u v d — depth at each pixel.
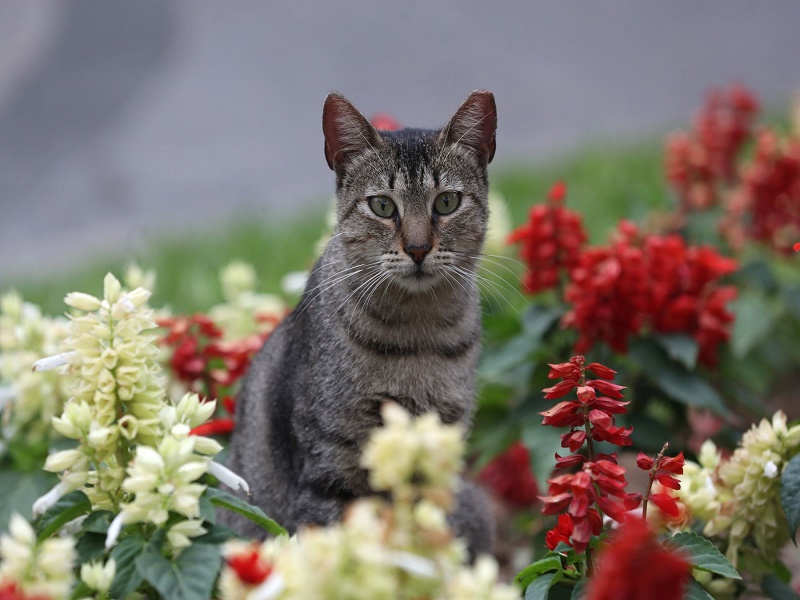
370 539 2.27
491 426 5.05
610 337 4.64
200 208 12.17
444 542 2.34
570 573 3.15
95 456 3.05
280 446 4.09
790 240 6.31
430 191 4.08
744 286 5.83
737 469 3.53
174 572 2.78
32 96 15.56
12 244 11.63
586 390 3.05
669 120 13.59
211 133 14.40
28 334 4.51
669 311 4.72
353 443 3.90
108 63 16.47
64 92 15.67
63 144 14.32
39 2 18.41
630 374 4.95
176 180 13.10
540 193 9.16
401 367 3.94
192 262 8.46
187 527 2.86
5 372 4.44
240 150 13.88
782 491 3.32
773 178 6.18
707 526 3.56
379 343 3.94
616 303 4.59
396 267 3.96
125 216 12.20
